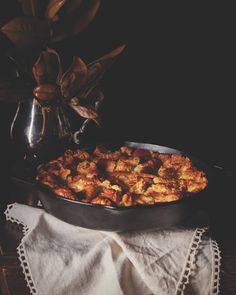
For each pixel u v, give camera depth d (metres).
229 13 1.27
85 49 1.22
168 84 1.30
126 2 1.22
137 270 0.86
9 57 1.05
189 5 1.25
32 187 0.94
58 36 1.03
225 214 1.00
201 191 0.86
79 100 1.02
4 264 0.85
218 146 1.36
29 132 1.01
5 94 0.98
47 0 1.01
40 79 0.98
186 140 1.34
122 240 0.86
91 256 0.85
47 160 1.01
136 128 1.32
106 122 1.30
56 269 0.84
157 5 1.24
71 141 1.06
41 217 0.92
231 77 1.32
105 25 1.22
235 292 0.88
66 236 0.89
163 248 0.86
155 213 0.83
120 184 0.93
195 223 0.93
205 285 0.86
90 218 0.84
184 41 1.27
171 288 0.84
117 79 1.28
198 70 1.30
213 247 0.88
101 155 1.03
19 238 0.91
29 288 0.86
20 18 0.96
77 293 0.84
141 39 1.25
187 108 1.33
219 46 1.29
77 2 1.01
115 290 0.84
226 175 1.00
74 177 0.93
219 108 1.34
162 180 0.92
